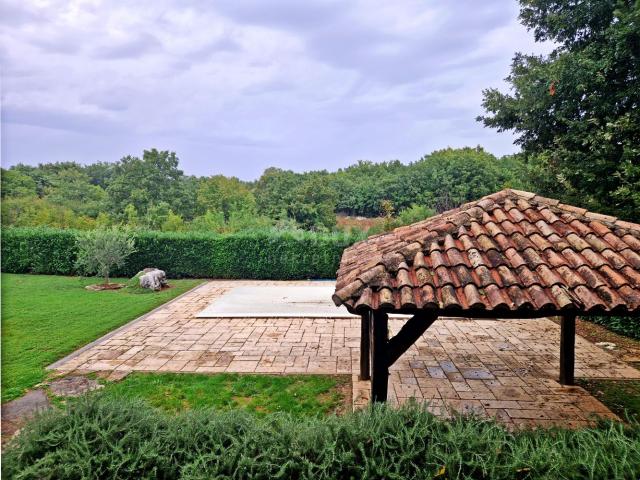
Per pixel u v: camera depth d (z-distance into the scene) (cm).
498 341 835
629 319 855
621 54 832
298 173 4184
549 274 359
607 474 284
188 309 1116
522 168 1163
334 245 1603
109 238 1441
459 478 300
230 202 3819
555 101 984
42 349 782
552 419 525
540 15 1049
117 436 355
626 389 616
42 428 354
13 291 1324
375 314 375
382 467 309
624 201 876
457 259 382
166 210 3300
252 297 1271
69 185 3997
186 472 322
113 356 757
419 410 364
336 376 667
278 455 327
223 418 375
